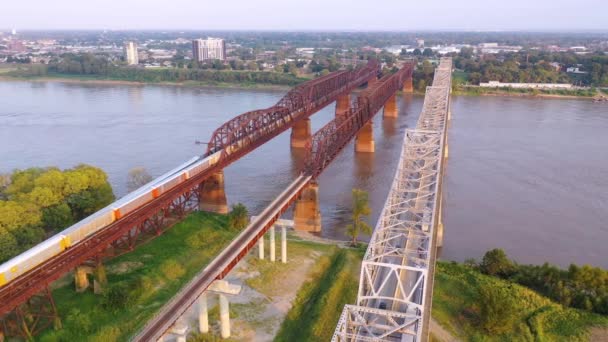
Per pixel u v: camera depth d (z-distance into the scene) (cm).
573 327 5675
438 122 10019
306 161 9375
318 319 5653
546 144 14738
